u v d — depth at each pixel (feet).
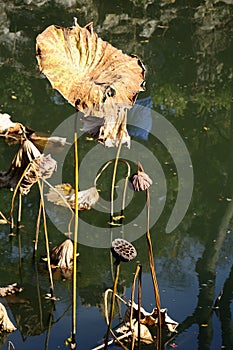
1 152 25.80
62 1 43.93
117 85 13.82
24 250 20.48
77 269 19.85
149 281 19.42
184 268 20.29
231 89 34.01
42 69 13.69
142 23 42.24
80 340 16.42
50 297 18.31
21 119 28.94
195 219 23.20
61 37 14.20
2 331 16.85
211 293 18.80
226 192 24.90
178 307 18.02
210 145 28.27
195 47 39.32
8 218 22.04
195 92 33.37
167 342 16.42
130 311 15.03
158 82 34.37
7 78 33.47
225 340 16.61
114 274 19.77
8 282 18.90
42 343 16.37
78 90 13.61
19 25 40.57
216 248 21.58
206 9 44.21
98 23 42.06
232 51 39.09
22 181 20.26
